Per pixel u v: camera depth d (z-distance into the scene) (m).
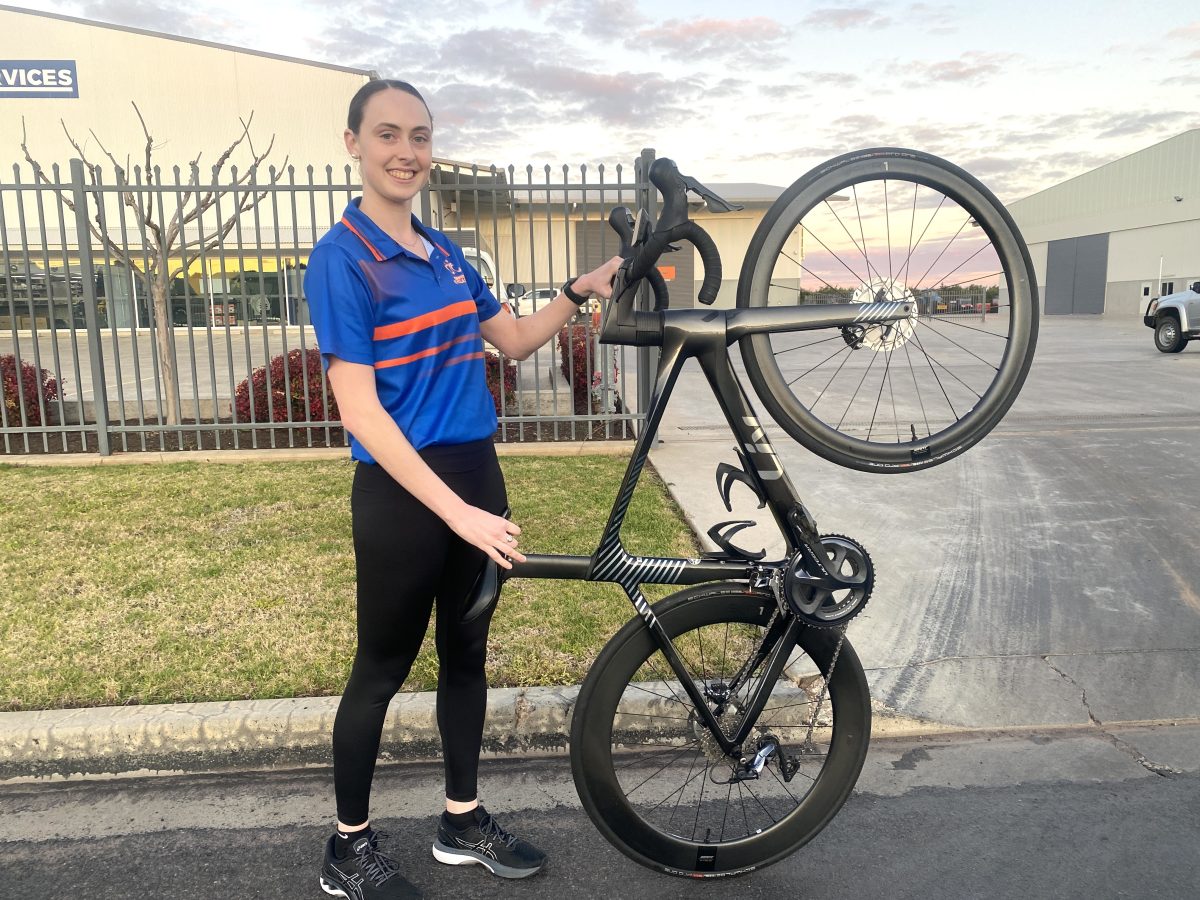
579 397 8.04
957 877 2.20
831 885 2.18
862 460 1.85
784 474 1.89
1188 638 3.54
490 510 2.05
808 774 2.62
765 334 1.81
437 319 1.88
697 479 6.03
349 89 22.56
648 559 1.99
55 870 2.28
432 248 2.00
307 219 20.62
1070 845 2.33
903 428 7.77
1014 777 2.67
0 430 6.84
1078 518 5.11
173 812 2.55
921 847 2.33
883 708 3.04
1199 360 13.63
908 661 3.38
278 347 13.70
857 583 1.92
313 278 1.79
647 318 1.84
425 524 1.92
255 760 2.79
